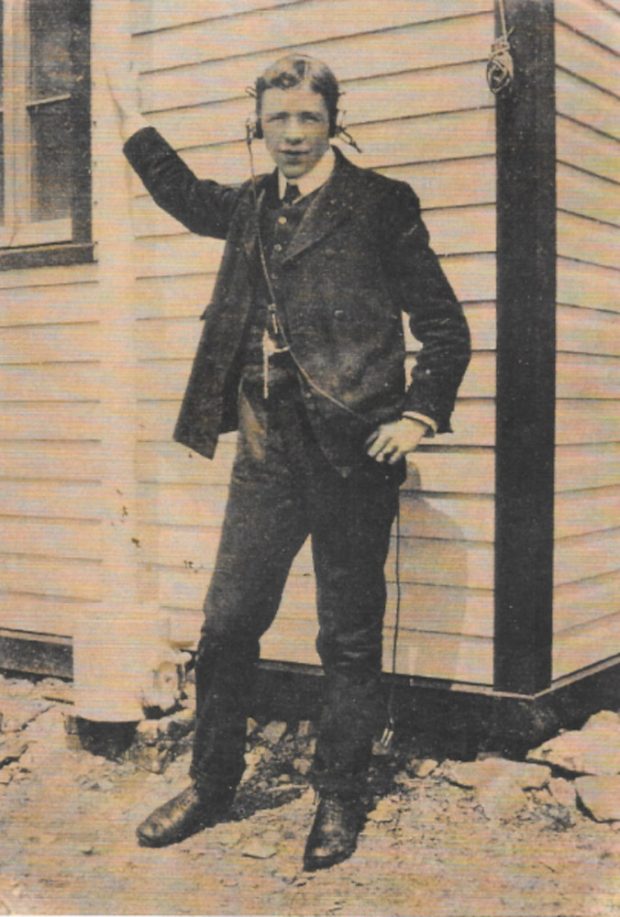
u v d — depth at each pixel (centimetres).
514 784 337
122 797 354
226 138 407
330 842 301
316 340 296
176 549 424
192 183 334
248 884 292
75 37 440
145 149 342
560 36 366
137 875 298
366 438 296
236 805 341
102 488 407
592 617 394
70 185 456
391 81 367
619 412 416
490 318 353
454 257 357
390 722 348
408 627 371
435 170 361
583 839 313
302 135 296
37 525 464
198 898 284
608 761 342
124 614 395
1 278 467
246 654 320
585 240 385
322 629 310
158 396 426
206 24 408
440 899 281
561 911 275
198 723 323
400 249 298
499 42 343
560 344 369
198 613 420
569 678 377
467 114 355
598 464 399
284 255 300
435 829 320
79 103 441
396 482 307
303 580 393
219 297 314
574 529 381
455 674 363
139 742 378
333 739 307
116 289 409
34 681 464
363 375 294
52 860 308
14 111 471
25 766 379
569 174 372
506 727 353
